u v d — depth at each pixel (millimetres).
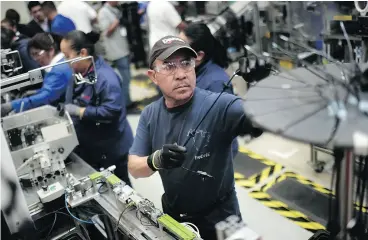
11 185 1560
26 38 4297
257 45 3955
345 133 701
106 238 1844
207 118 1552
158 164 1428
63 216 1858
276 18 3893
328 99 832
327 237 1301
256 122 817
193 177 1621
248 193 3268
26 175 2062
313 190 3166
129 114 4977
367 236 951
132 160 1675
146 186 3469
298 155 3729
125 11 6109
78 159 2348
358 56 2080
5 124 2250
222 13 4227
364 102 796
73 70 2568
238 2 4145
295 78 995
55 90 2932
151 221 1479
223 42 3918
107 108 2535
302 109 819
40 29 5020
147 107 1738
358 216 954
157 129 1668
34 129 2293
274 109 845
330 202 969
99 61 2617
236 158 3811
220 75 2127
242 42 3865
